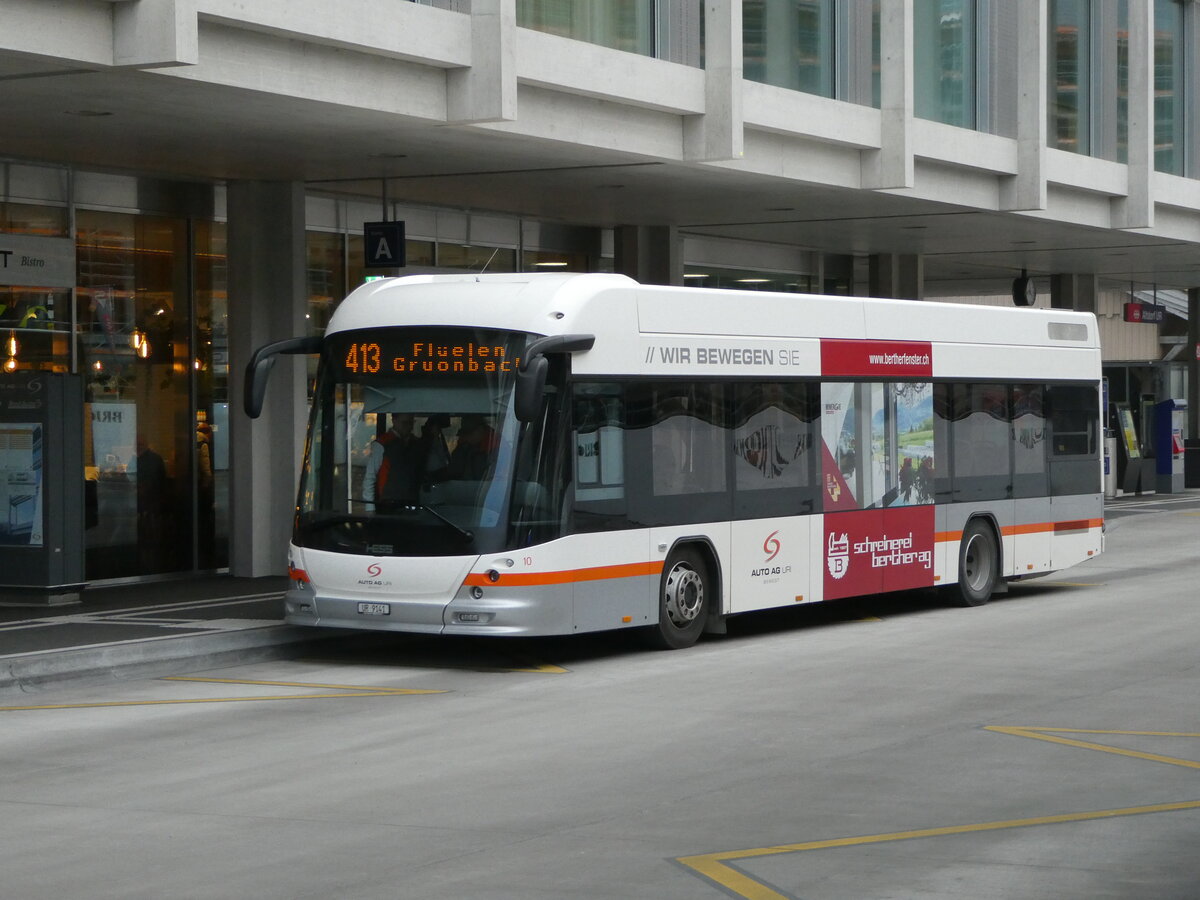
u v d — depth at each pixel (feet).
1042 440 72.08
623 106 66.85
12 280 65.87
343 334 52.70
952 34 89.76
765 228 96.53
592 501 51.01
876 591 62.49
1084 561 81.82
